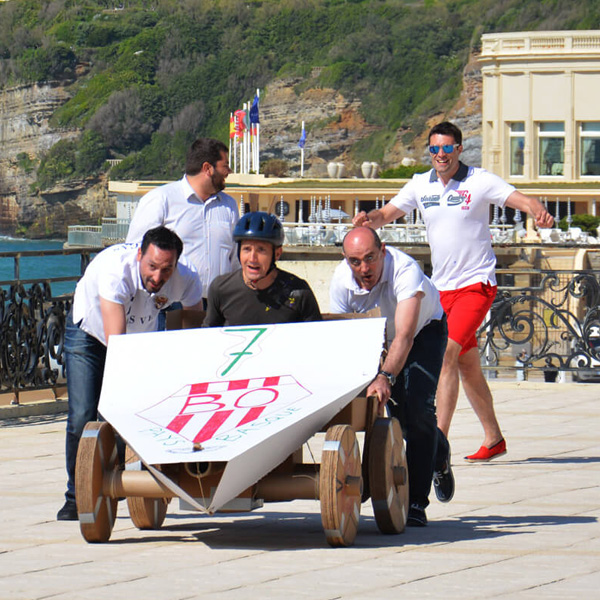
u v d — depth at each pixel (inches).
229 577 383.6
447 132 613.6
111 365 449.7
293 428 408.2
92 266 494.6
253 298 462.3
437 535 462.0
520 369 957.2
